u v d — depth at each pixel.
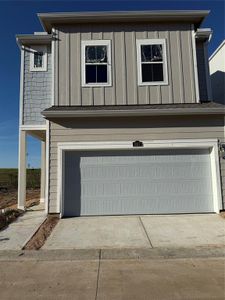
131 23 10.88
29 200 14.69
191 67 10.71
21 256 5.87
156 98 10.50
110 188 9.76
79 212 9.62
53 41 10.69
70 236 7.28
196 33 11.41
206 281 4.53
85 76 10.55
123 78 10.57
